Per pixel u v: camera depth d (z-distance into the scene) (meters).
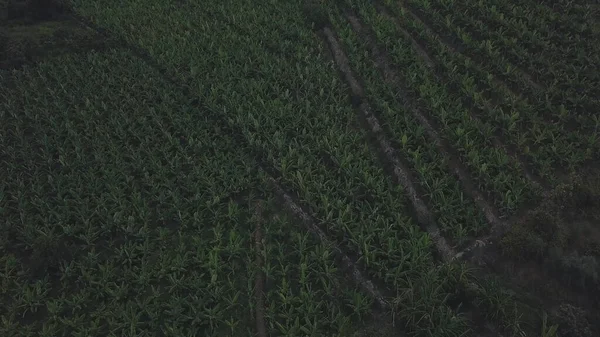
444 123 30.22
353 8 41.56
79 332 22.25
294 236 25.66
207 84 35.41
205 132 31.64
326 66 36.88
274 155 30.25
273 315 22.41
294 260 25.14
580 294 21.44
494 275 23.14
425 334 21.23
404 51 35.56
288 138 31.48
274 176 29.50
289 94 34.47
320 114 32.16
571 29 34.62
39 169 29.92
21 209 27.41
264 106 33.16
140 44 39.59
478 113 31.31
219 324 22.75
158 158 30.34
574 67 31.67
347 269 24.53
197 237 25.55
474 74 33.25
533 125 29.28
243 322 22.83
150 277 24.41
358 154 29.53
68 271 24.52
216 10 43.56
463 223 25.55
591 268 21.27
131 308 22.53
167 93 34.94
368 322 22.45
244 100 33.84
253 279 24.25
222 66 36.91
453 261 23.70
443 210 25.81
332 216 26.39
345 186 27.78
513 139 28.78
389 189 27.52
